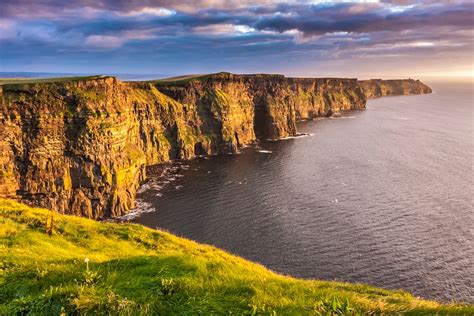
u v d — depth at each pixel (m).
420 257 83.12
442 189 135.00
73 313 9.98
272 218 107.25
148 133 189.62
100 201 130.00
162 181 152.50
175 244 30.75
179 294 11.06
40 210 32.34
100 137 134.75
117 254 25.59
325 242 91.19
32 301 10.69
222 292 11.38
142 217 113.75
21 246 21.52
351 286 19.41
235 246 90.12
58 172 127.31
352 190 133.62
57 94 132.38
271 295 11.68
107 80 151.25
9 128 120.75
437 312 10.64
